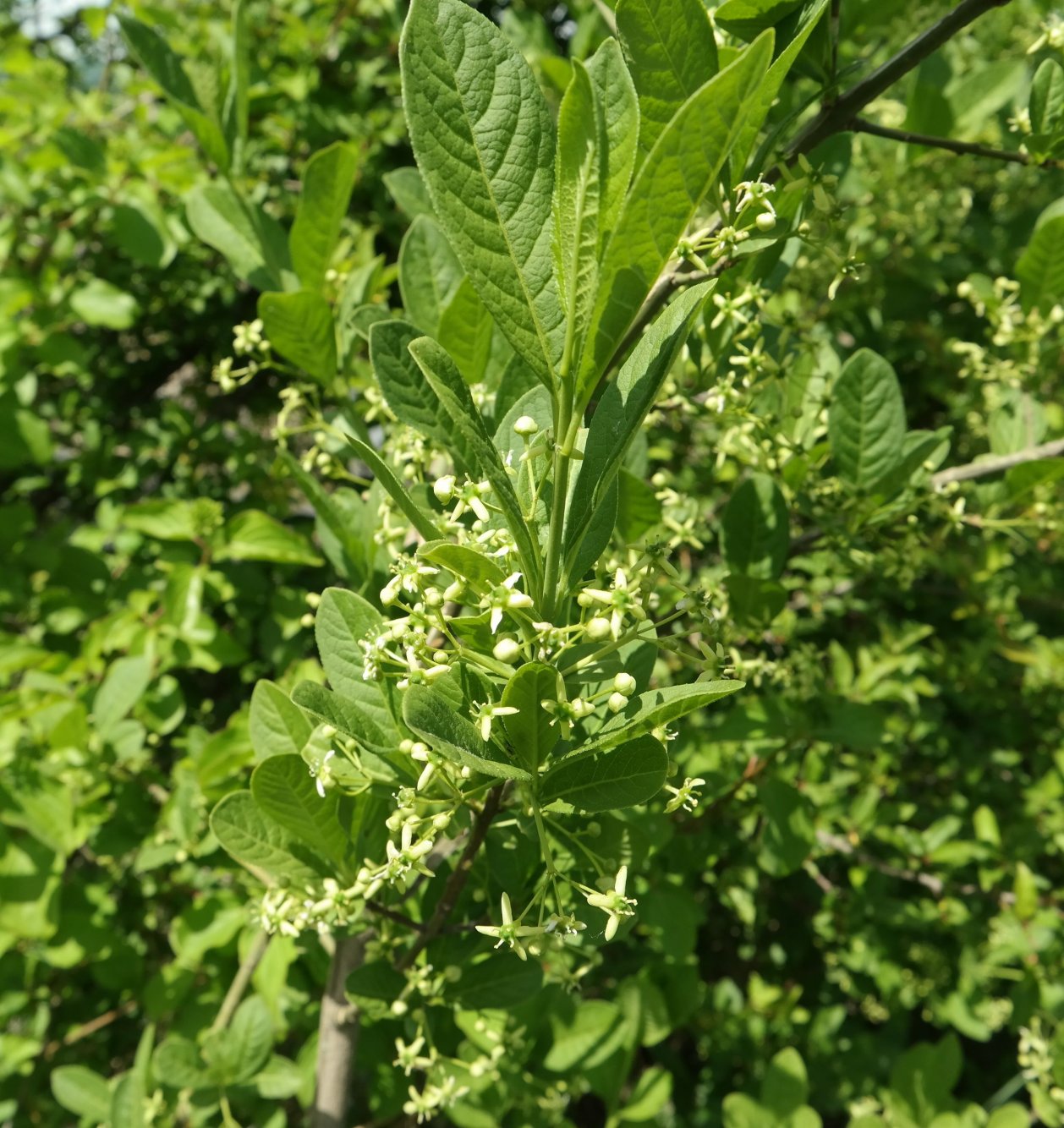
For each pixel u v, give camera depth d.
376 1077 0.36
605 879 0.19
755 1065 0.53
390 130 0.61
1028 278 0.35
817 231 0.26
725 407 0.27
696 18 0.16
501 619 0.15
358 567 0.27
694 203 0.13
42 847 0.41
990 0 0.20
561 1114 0.36
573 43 0.46
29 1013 0.47
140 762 0.44
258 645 0.54
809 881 0.57
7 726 0.43
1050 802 0.53
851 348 0.59
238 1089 0.34
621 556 0.25
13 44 0.67
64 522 0.54
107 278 0.59
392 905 0.24
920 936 0.53
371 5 0.60
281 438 0.30
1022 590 0.57
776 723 0.33
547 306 0.15
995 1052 0.65
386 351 0.19
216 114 0.33
